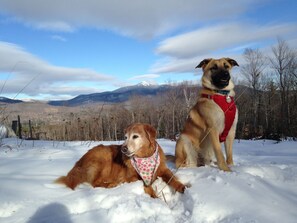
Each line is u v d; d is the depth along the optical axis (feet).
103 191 4.04
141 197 3.74
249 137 15.80
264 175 4.68
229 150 5.57
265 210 3.08
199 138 5.60
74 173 4.58
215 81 5.45
